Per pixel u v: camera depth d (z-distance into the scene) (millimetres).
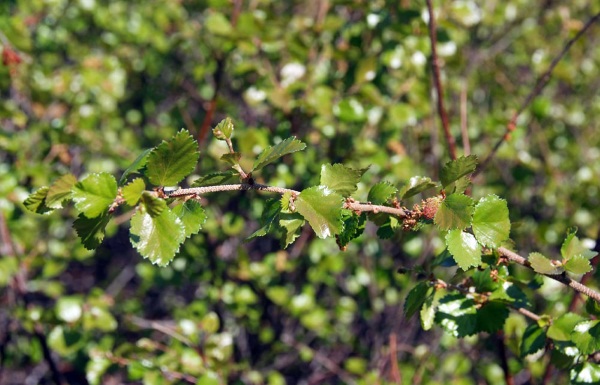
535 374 791
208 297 1024
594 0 1374
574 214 1108
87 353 962
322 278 1013
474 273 502
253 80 936
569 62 1289
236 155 436
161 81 1325
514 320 619
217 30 830
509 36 1339
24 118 924
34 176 889
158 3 1228
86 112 1002
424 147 1078
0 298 1117
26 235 956
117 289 1477
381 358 1007
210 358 742
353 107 799
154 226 416
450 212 447
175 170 423
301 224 437
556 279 465
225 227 936
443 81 910
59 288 1048
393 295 1053
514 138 1017
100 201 412
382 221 473
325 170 453
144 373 722
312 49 906
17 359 1166
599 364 488
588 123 1332
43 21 1146
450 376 964
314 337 1223
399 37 821
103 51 1271
